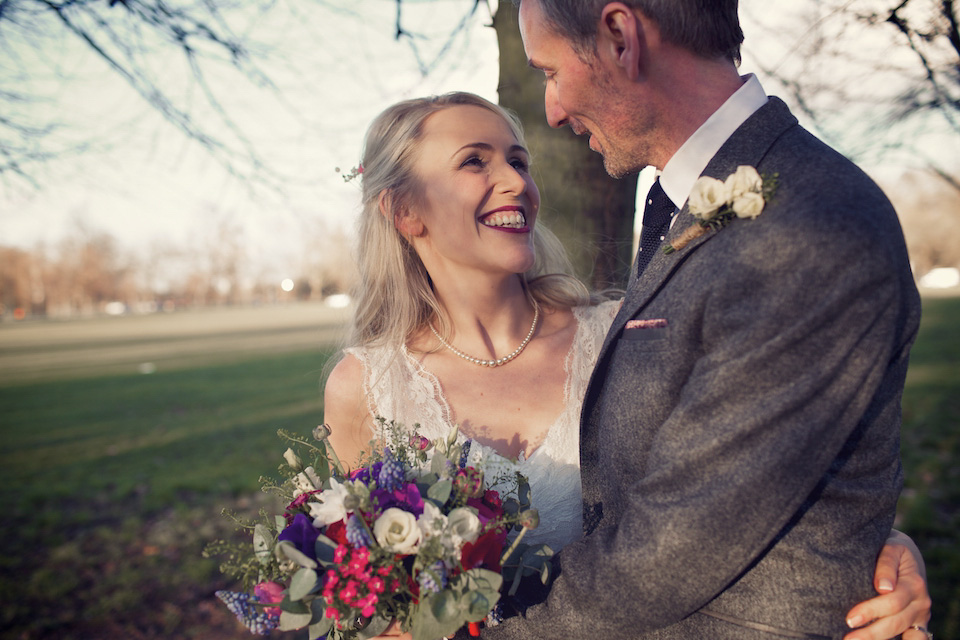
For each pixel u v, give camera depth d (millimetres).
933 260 38500
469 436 1753
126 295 86438
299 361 17719
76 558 5043
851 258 1008
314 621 1263
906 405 8062
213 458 7848
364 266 2039
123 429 9883
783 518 1034
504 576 1411
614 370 1323
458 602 1188
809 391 1011
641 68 1241
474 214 1757
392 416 1784
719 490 1044
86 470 7539
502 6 2346
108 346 27516
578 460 1730
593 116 1326
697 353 1177
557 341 1942
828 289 1013
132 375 16469
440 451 1439
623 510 1305
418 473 1440
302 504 1391
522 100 2342
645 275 1313
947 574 3844
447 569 1204
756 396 1044
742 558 1054
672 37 1219
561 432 1745
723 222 1157
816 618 1126
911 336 1159
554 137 2328
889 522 1209
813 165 1127
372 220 1978
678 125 1287
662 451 1125
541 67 1340
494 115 1861
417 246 1935
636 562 1106
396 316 1955
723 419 1062
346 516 1273
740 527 1038
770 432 1027
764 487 1020
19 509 6219
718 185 1140
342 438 1894
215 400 12094
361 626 1289
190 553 5070
